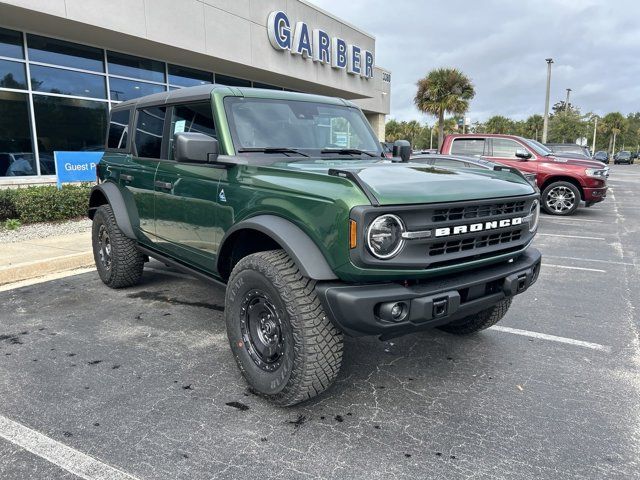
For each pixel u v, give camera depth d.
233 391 3.34
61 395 3.25
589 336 4.41
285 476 2.47
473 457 2.64
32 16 10.20
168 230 4.32
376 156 4.30
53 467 2.52
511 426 2.95
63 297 5.37
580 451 2.70
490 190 3.15
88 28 11.16
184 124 4.11
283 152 3.76
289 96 4.18
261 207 3.17
